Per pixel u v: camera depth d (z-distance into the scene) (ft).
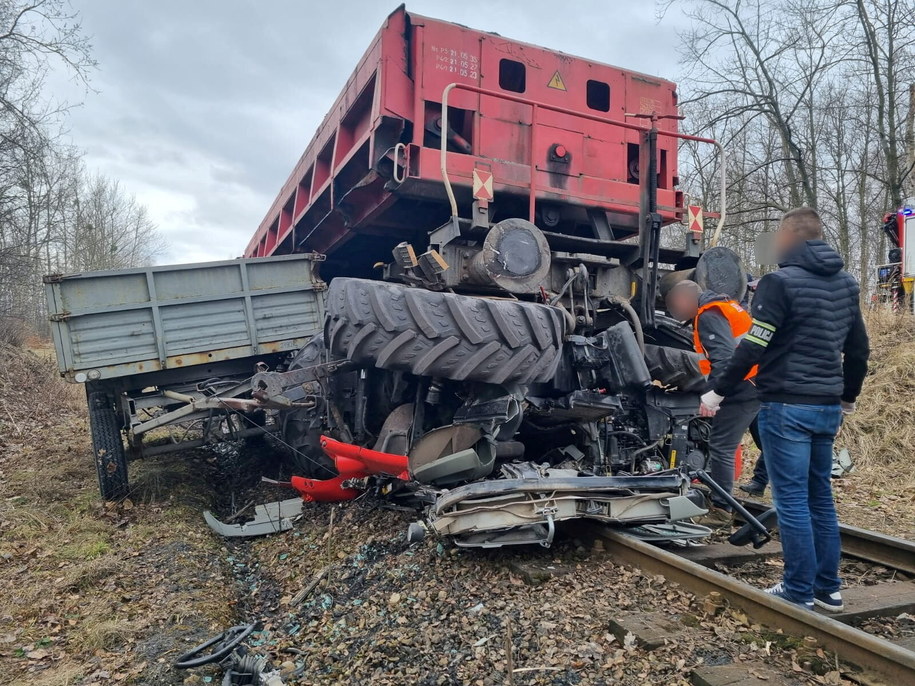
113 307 20.29
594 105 21.76
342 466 15.98
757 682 8.66
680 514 13.64
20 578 15.28
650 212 18.94
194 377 22.43
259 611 14.07
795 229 11.23
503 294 18.11
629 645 9.82
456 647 10.68
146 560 16.25
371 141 18.47
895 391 28.81
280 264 22.54
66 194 70.54
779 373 10.99
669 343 20.57
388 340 14.14
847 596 11.88
